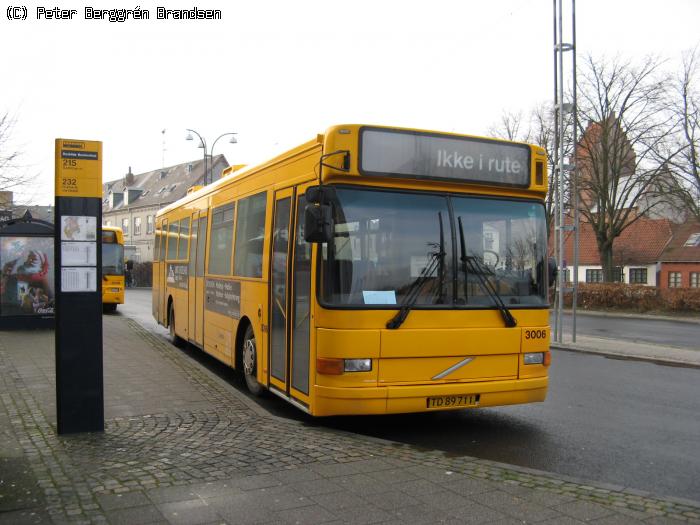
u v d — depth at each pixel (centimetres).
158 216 1566
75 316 621
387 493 464
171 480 485
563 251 1642
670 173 3472
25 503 436
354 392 605
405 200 644
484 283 662
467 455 616
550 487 481
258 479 490
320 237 587
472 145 670
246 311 851
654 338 1875
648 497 464
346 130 623
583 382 1073
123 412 724
